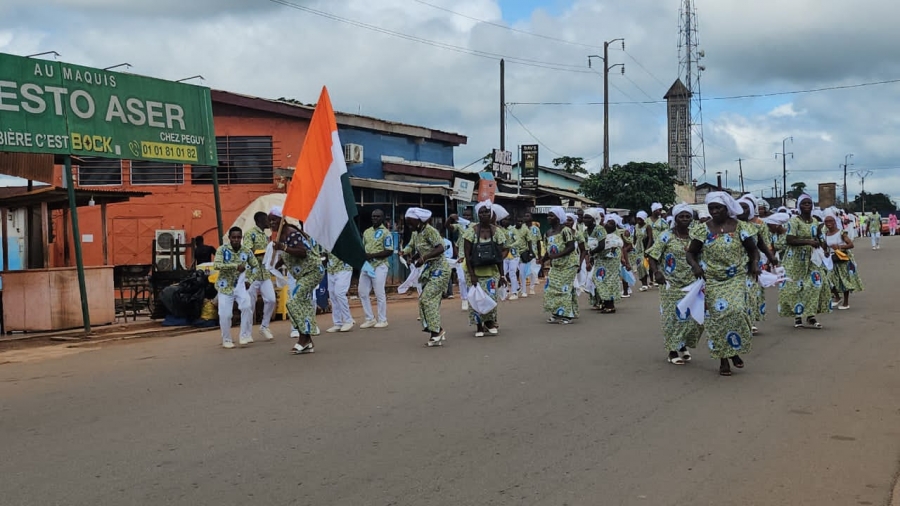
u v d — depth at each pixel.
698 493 4.72
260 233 11.23
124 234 20.50
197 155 14.20
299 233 9.81
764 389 7.48
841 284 13.60
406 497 4.66
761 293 11.13
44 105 11.82
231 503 4.59
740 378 8.00
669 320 8.72
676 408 6.77
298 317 9.81
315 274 9.91
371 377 8.21
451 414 6.60
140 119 13.23
